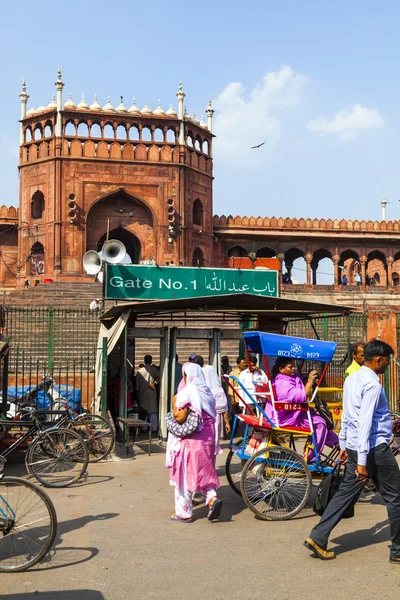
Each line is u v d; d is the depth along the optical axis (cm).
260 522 518
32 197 2872
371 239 3212
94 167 2812
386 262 3278
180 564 414
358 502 588
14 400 961
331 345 573
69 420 802
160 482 686
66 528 499
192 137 3020
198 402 520
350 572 399
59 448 702
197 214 3064
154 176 2873
